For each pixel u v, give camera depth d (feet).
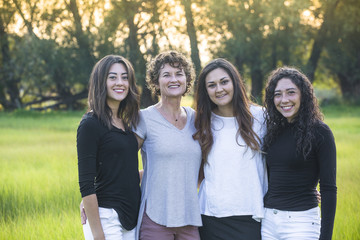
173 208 11.01
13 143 39.42
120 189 10.61
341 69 98.02
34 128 54.95
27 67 92.89
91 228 10.22
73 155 31.89
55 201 20.01
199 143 11.71
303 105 10.64
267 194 11.19
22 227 16.69
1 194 20.83
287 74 10.87
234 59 89.04
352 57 94.99
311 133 10.28
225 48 85.51
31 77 94.32
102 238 10.20
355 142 35.40
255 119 12.00
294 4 84.07
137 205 11.08
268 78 11.66
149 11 84.74
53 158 30.60
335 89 113.50
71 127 55.62
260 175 11.68
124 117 11.36
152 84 12.20
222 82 11.66
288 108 10.70
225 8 83.97
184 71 11.66
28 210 19.11
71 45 85.56
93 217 10.20
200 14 87.40
